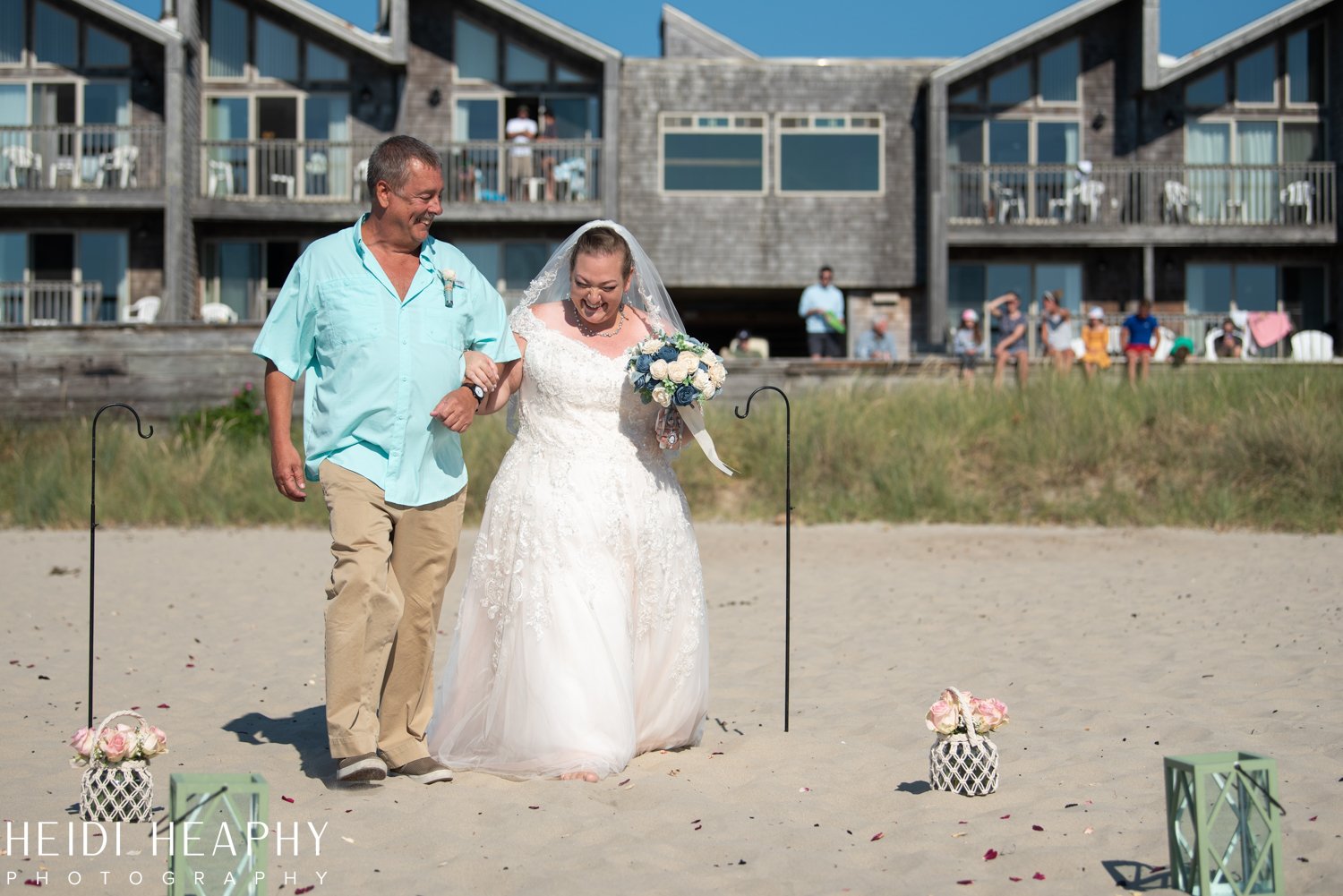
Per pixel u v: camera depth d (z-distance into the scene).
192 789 3.52
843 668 7.42
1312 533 13.84
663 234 28.05
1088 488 15.52
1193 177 28.25
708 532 14.30
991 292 28.16
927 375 19.91
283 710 6.39
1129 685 6.70
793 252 28.08
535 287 5.57
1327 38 28.12
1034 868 3.86
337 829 4.33
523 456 5.35
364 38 27.48
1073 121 28.20
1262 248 28.14
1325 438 15.06
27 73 27.27
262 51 27.89
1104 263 28.08
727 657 7.81
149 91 27.34
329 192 27.81
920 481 15.56
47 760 5.30
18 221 27.08
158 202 26.36
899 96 28.28
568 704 5.00
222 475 16.56
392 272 5.00
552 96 28.03
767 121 28.19
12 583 11.08
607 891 3.71
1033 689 6.67
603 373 5.29
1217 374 17.50
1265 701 6.20
